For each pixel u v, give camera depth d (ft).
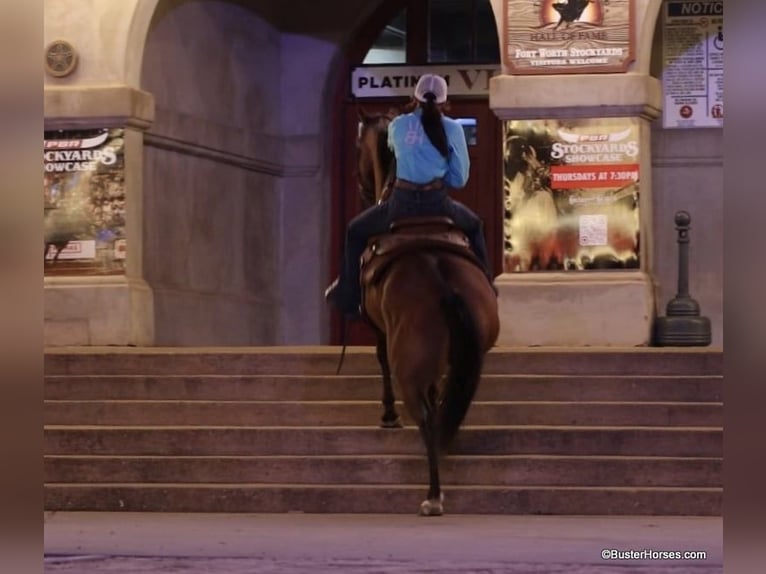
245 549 30.27
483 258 35.68
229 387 42.01
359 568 27.73
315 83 59.47
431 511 35.58
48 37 50.21
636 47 47.83
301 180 59.57
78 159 49.83
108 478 38.29
